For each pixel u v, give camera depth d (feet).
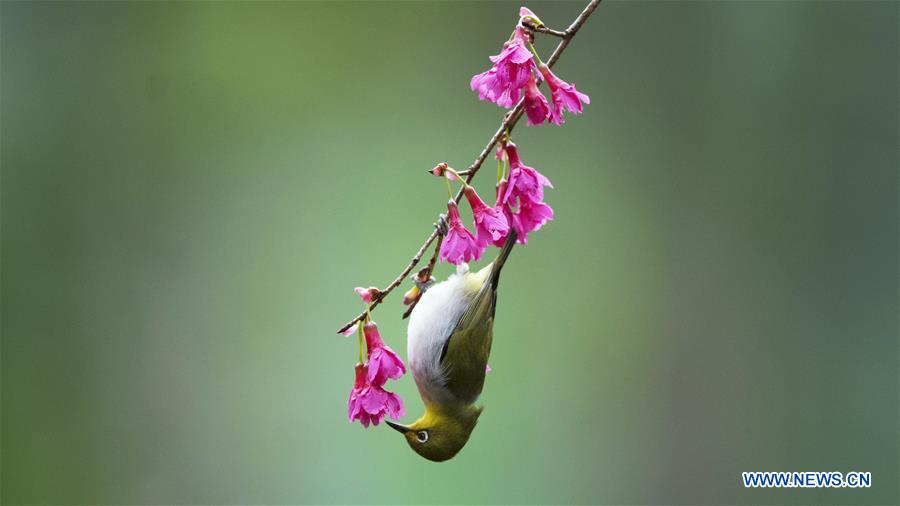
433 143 54.24
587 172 51.24
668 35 52.06
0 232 50.75
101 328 49.65
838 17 48.60
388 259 49.47
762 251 48.49
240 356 48.19
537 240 49.26
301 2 57.16
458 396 19.54
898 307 46.91
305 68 56.59
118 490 46.14
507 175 16.02
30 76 53.93
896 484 44.70
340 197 52.70
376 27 57.47
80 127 53.93
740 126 50.26
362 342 15.58
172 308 50.08
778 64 49.65
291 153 54.60
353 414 15.31
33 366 48.60
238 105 55.67
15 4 54.03
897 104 47.55
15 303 49.57
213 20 56.65
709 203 49.75
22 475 46.42
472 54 56.85
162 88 55.21
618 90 52.26
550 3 53.93
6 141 52.90
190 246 52.29
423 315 19.77
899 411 45.65
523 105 15.49
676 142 51.13
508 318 47.14
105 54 55.21
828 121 48.62
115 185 53.16
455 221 15.46
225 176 53.98
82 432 47.37
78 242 51.70
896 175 47.42
